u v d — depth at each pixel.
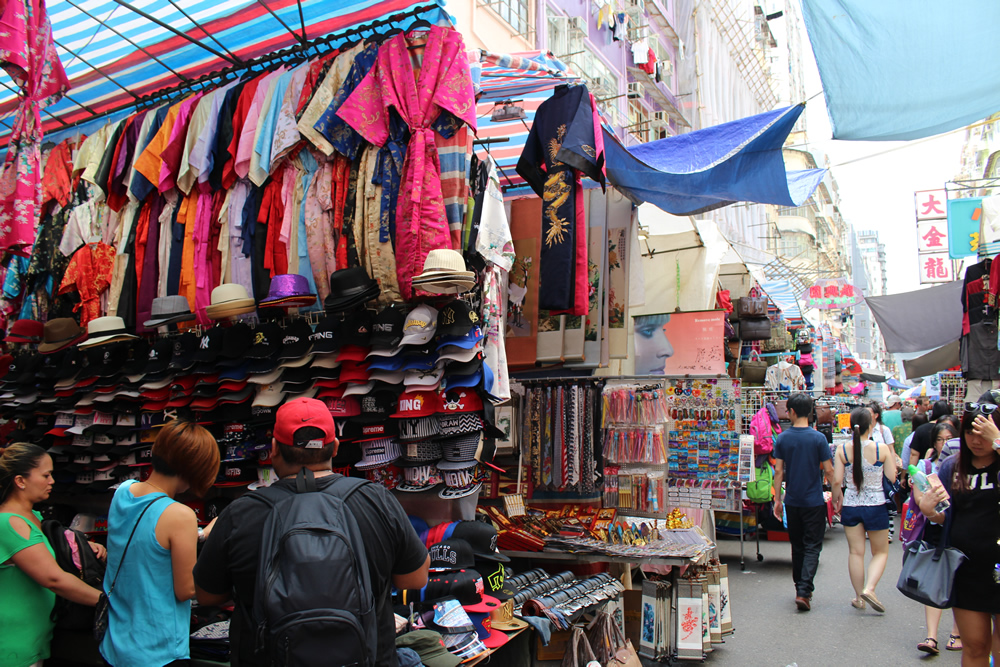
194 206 5.04
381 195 4.29
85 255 5.45
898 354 15.38
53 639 3.81
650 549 4.80
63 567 3.44
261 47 5.14
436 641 3.15
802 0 4.14
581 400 5.51
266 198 4.71
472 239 4.16
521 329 6.04
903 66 4.24
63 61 5.30
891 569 8.54
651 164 5.50
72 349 5.22
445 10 4.30
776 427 9.95
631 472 5.52
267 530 2.01
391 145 4.26
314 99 4.43
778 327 11.35
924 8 3.91
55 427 5.22
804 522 6.63
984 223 9.19
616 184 5.81
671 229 7.71
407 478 4.09
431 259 3.74
